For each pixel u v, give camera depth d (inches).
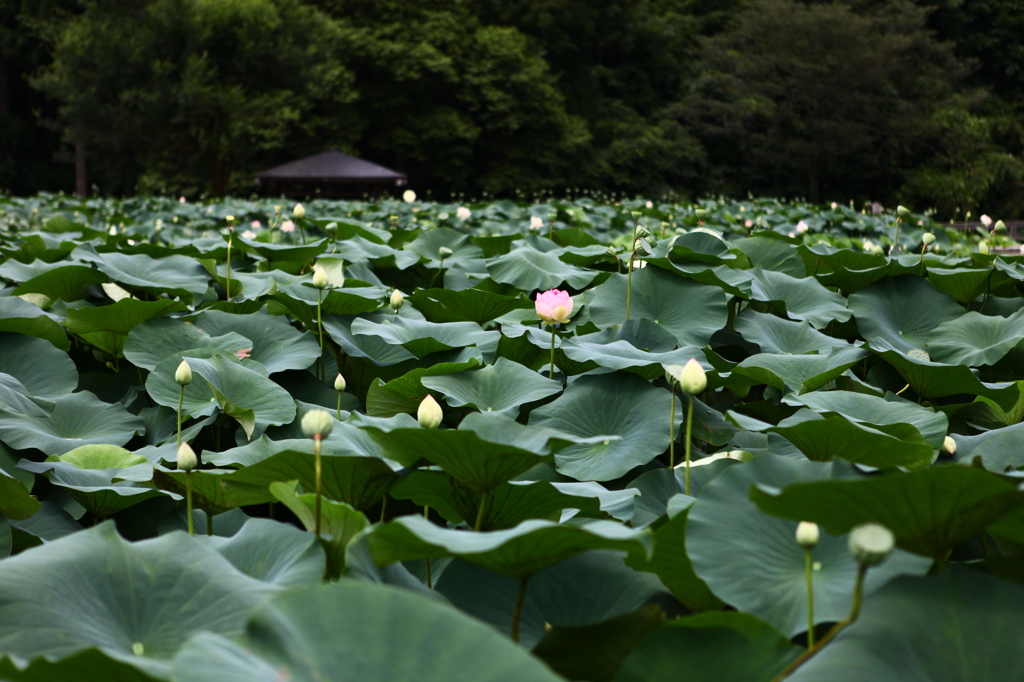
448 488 80.4
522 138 1487.5
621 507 86.7
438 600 64.3
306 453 74.8
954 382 115.4
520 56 1419.8
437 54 1362.0
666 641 53.6
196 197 1307.8
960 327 141.9
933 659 47.0
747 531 63.2
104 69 1043.9
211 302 175.9
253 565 66.9
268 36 1104.2
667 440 100.8
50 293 166.4
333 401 131.4
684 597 66.4
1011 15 1675.7
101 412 121.7
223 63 1109.7
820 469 67.5
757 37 1524.4
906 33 1481.3
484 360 132.3
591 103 1627.7
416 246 224.8
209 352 126.3
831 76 1448.1
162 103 1051.9
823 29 1429.6
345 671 41.1
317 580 61.6
